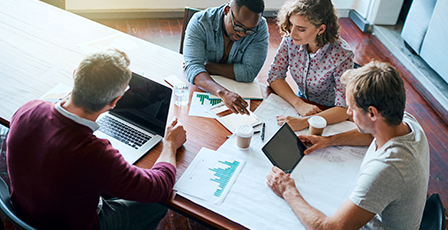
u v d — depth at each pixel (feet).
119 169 3.83
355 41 14.30
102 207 4.83
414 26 12.66
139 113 5.26
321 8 5.41
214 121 5.69
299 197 4.41
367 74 3.92
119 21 13.74
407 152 3.86
